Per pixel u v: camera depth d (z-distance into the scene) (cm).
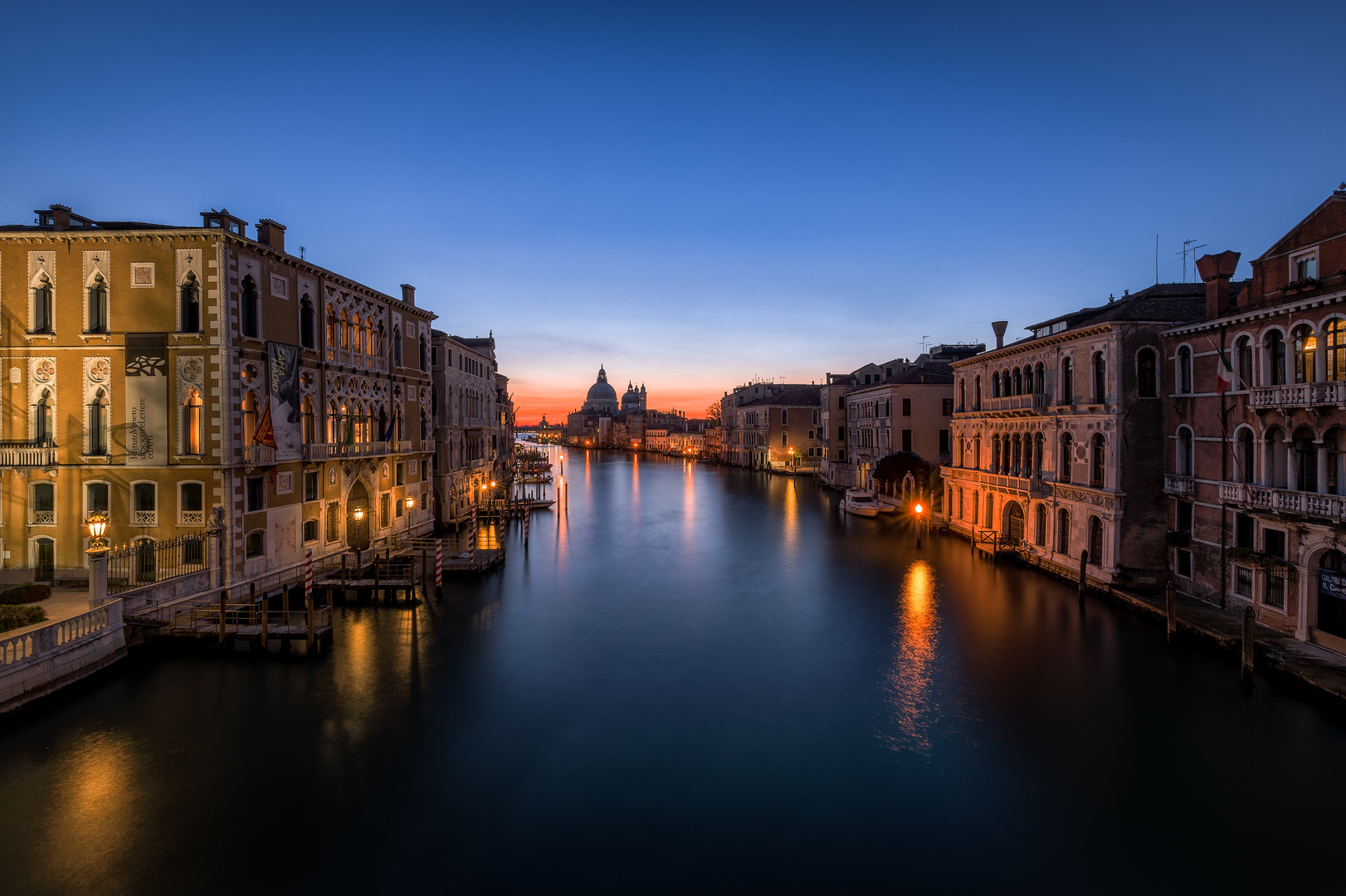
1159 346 2455
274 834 1131
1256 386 2005
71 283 2200
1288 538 1936
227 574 2189
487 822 1170
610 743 1457
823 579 2984
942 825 1169
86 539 2214
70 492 2217
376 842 1112
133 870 1038
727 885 1017
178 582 2061
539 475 8912
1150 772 1334
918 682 1784
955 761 1379
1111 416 2491
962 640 2119
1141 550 2480
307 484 2634
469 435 4691
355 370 2969
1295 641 1877
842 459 7494
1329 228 1811
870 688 1750
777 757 1398
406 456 3500
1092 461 2642
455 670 1867
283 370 2436
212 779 1297
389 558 2917
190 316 2195
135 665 1873
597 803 1230
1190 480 2328
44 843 1099
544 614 2434
